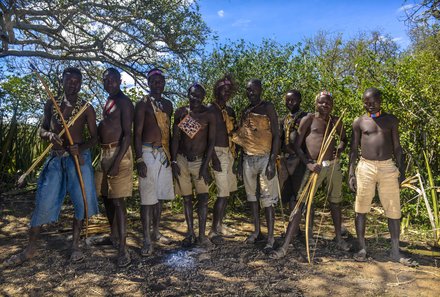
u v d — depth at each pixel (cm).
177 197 584
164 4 664
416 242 451
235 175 487
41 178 376
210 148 429
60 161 378
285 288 341
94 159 637
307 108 578
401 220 502
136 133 402
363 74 575
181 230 495
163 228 503
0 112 682
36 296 324
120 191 385
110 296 326
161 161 417
